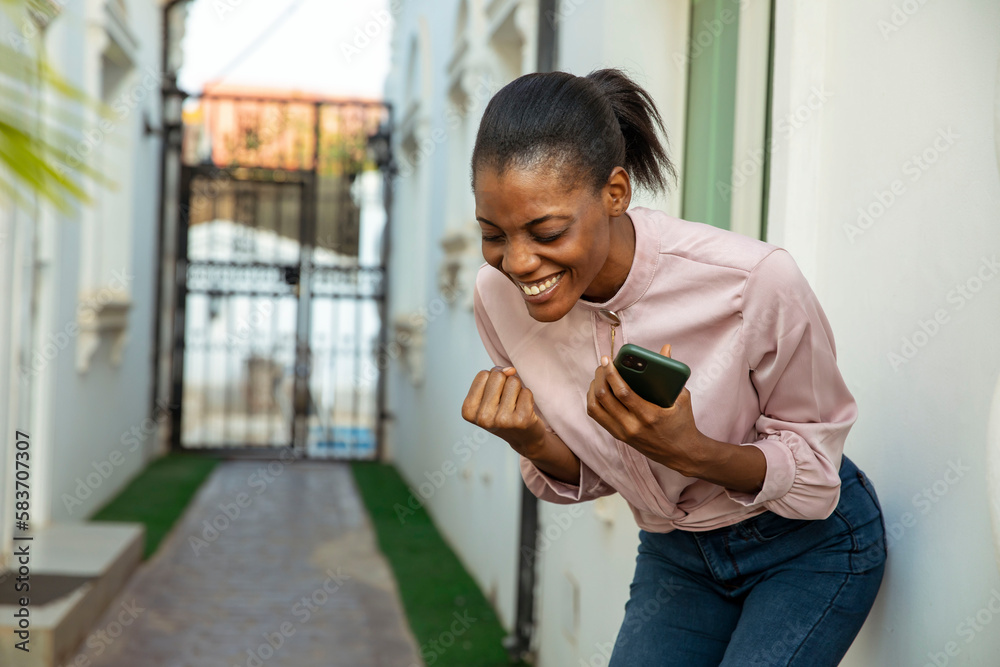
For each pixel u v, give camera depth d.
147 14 8.38
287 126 9.98
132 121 7.80
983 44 1.43
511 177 1.20
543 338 1.57
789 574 1.53
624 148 1.34
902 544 1.63
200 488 8.23
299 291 9.92
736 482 1.38
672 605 1.65
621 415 1.29
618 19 2.96
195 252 11.30
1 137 1.61
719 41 2.74
